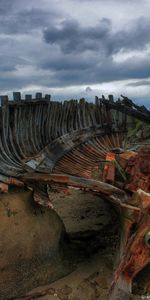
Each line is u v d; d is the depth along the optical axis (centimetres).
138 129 913
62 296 447
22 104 673
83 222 652
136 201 432
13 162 561
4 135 600
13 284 446
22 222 463
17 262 449
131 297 414
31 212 478
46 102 771
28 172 488
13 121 651
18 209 466
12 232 452
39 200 500
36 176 468
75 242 558
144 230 393
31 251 460
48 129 777
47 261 474
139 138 794
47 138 761
